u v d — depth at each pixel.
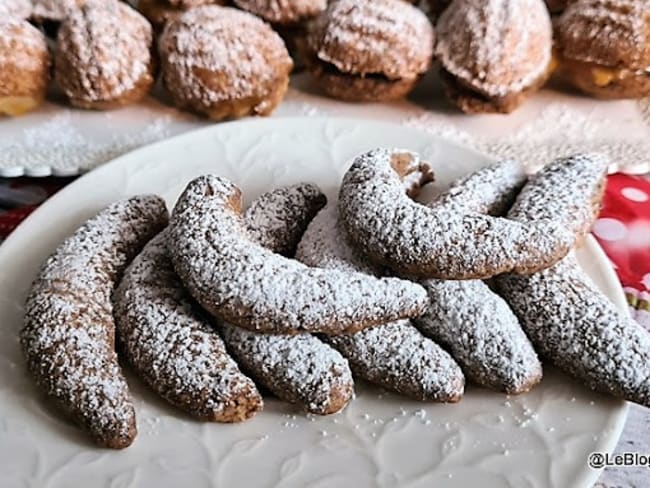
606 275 0.25
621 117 0.33
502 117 0.33
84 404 0.20
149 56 0.32
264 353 0.21
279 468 0.20
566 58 0.33
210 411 0.21
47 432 0.20
